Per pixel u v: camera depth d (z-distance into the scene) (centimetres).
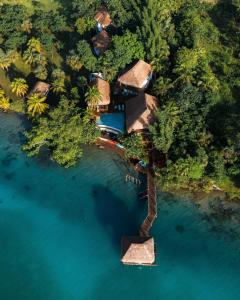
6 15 9919
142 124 7319
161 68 8338
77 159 7644
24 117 8381
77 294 5984
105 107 8075
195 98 7538
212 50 9406
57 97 8381
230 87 8444
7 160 7675
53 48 9700
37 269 6266
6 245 6550
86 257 6366
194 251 6378
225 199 6956
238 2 10200
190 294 5950
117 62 8288
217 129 7475
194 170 6762
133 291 5991
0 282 6128
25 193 7206
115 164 7544
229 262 6272
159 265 6225
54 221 6819
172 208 6881
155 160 7350
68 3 11112
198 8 10169
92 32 9894
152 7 9156
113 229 6662
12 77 9069
